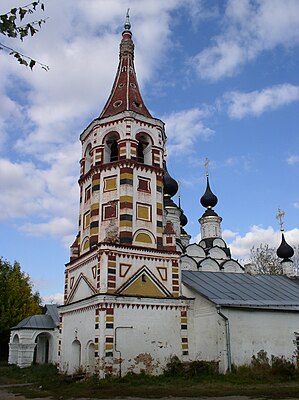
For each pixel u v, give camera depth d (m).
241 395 18.97
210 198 58.19
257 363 27.50
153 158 31.92
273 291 34.41
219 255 51.28
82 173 33.53
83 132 34.19
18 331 45.97
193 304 29.73
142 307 27.59
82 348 27.92
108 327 25.95
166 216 51.72
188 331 28.89
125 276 27.80
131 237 28.81
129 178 30.06
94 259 28.77
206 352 28.00
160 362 27.16
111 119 32.03
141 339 26.92
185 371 26.23
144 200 30.38
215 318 27.84
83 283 29.69
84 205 32.31
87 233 31.06
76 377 26.38
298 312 31.25
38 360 49.91
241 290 32.88
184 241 57.75
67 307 31.12
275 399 17.44
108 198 30.06
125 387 22.91
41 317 47.62
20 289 60.41
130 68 36.88
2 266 61.66
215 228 56.44
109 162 31.75
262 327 29.09
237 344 27.50
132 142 31.09
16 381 31.45
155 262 29.30
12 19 8.36
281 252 50.44
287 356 29.39
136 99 34.56
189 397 18.98
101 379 24.83
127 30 38.94
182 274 34.75
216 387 22.09
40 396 21.88
